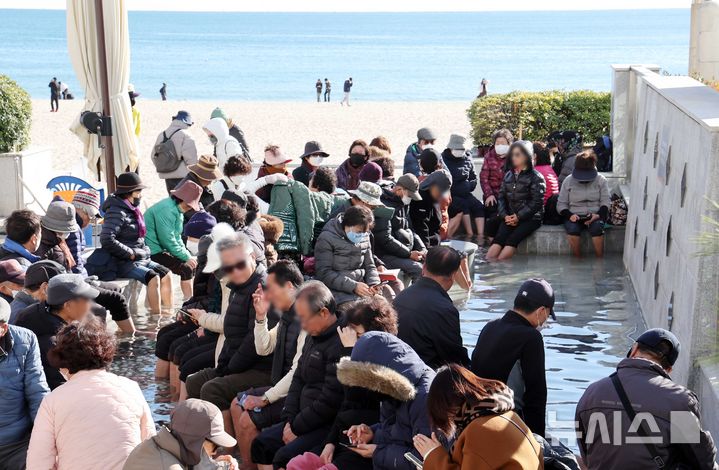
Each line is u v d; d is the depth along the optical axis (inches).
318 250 331.6
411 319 236.2
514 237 494.6
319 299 227.3
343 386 217.2
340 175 477.4
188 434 174.7
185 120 509.7
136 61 5526.6
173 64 5300.2
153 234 399.5
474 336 355.6
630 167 570.3
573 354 337.4
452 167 539.2
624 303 407.5
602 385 197.5
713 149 265.7
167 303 395.9
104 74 488.1
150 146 1141.7
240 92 3614.7
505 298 413.1
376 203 364.2
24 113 601.9
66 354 192.7
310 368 230.1
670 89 370.0
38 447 191.0
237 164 404.2
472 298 412.8
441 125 1444.4
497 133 539.5
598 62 5561.0
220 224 302.8
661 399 190.9
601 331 366.3
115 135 495.8
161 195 713.0
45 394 217.6
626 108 567.8
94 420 189.5
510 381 216.5
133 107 549.3
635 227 444.8
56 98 1877.5
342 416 213.8
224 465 190.2
